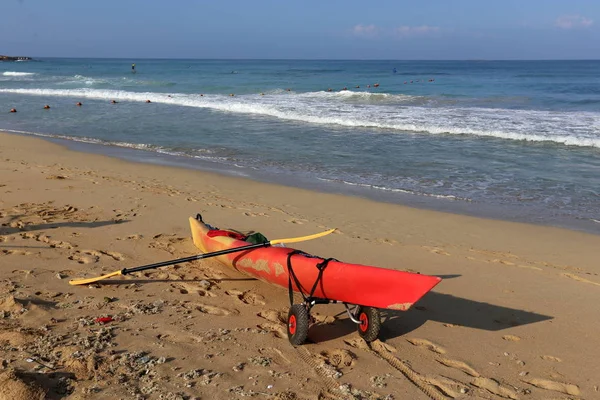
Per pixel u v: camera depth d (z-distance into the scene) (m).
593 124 19.34
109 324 4.96
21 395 3.65
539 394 4.09
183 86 43.81
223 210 9.45
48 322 4.93
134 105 28.20
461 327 5.24
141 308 5.36
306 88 42.56
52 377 3.99
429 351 4.73
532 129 18.27
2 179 11.23
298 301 5.73
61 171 12.38
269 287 6.13
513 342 4.94
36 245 7.21
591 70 93.12
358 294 4.72
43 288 5.77
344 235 8.28
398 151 15.43
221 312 5.40
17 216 8.52
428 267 6.96
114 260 6.79
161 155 15.04
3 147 15.62
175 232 8.06
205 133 18.78
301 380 4.14
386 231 8.57
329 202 10.24
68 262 6.62
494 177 12.52
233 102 28.33
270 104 27.06
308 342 4.83
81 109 26.23
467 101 29.52
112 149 15.89
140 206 9.45
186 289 5.99
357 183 11.97
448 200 10.66
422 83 49.84
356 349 4.73
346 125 20.28
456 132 18.14
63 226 8.11
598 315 5.56
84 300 5.51
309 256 5.38
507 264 7.14
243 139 17.55
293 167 13.56
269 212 9.45
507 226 8.98
